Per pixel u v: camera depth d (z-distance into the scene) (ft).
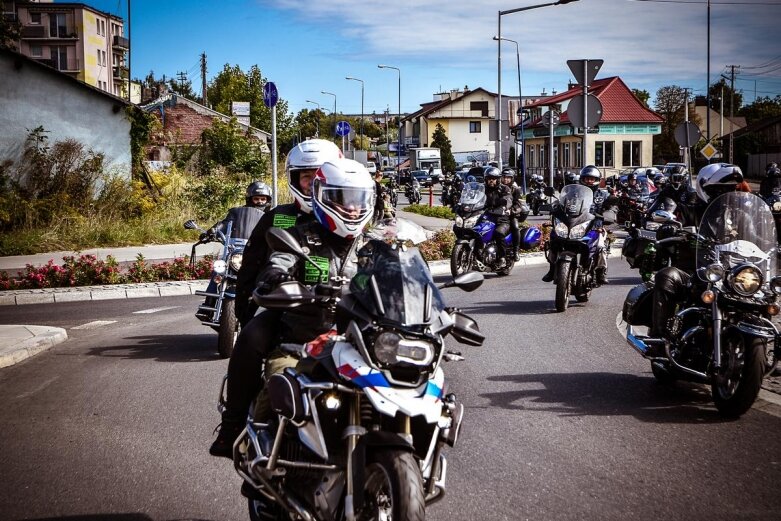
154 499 16.51
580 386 24.93
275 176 57.52
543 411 22.24
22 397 25.16
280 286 12.48
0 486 17.40
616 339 32.09
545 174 245.45
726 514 15.34
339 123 128.06
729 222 22.25
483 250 49.96
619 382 25.45
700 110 386.32
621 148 219.20
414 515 10.69
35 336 33.50
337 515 12.07
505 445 19.40
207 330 36.11
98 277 51.70
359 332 11.81
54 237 67.21
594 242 39.37
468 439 19.88
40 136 77.36
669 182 39.24
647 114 220.02
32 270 51.13
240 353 14.19
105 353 31.42
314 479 12.47
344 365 11.75
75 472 18.20
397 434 11.44
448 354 13.12
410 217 108.27
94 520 15.51
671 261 26.76
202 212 83.20
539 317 37.11
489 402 23.17
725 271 21.44
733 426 20.88
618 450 18.99
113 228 71.31
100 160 79.00
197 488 17.08
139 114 85.15
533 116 261.85
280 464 12.34
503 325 35.14
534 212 118.52
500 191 50.90
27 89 76.89
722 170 24.07
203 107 150.61
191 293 50.29
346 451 12.07
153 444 20.06
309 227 14.15
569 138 228.43
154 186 84.43
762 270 21.72
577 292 40.14
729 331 21.47
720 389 21.76
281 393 12.20
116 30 322.75
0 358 29.60
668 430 20.51
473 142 364.79
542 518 15.21
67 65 294.05
